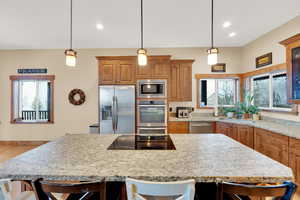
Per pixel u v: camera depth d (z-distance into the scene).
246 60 4.25
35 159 1.30
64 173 1.06
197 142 1.79
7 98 4.54
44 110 4.66
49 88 4.59
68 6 2.47
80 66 4.52
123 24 3.08
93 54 4.51
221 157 1.32
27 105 4.65
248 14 2.73
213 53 1.80
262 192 0.90
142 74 3.85
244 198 1.27
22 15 2.73
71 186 0.95
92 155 1.39
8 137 4.54
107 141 1.88
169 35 3.62
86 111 4.53
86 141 1.88
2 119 4.54
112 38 3.77
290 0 2.34
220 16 2.80
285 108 3.15
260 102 3.87
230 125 3.64
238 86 4.46
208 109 4.48
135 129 3.78
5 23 3.02
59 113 4.54
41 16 2.76
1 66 4.54
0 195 1.12
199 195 1.32
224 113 4.36
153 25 3.13
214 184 1.37
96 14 2.71
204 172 1.05
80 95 4.49
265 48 3.57
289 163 2.27
